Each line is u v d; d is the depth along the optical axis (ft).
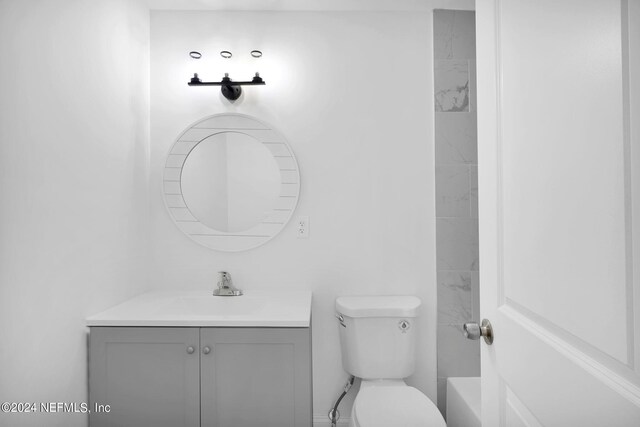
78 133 4.43
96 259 4.79
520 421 2.32
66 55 4.23
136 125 5.86
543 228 2.01
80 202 4.46
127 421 4.58
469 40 6.30
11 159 3.47
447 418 6.18
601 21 1.54
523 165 2.22
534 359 2.11
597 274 1.59
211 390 4.61
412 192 6.37
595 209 1.60
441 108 6.27
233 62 6.37
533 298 2.13
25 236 3.63
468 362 6.25
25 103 3.64
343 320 5.90
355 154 6.37
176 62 6.35
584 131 1.66
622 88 1.43
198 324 4.59
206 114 6.37
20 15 3.58
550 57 1.91
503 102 2.48
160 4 6.17
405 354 5.73
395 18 6.39
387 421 4.38
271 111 6.37
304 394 4.61
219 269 6.33
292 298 5.77
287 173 6.30
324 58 6.38
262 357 4.61
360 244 6.36
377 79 6.38
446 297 6.26
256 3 6.16
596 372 1.61
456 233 6.27
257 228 6.31
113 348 4.58
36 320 3.76
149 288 6.26
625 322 1.44
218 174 6.31
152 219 6.31
